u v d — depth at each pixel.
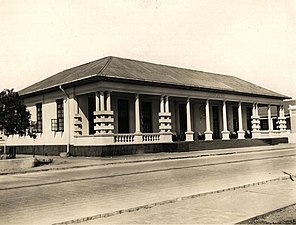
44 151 30.58
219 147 32.38
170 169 16.25
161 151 28.62
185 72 37.22
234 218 6.73
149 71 31.45
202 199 8.77
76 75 28.80
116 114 29.27
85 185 12.03
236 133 39.12
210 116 38.44
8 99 19.97
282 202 8.19
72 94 27.53
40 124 31.45
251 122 40.69
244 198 8.76
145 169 16.59
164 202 8.44
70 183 12.73
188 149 29.27
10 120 19.64
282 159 20.09
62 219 7.16
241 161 19.34
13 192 11.16
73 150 27.30
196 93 32.25
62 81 28.62
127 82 26.47
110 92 26.00
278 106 42.53
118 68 28.69
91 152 25.53
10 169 18.31
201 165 17.66
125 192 10.22
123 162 20.72
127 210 7.70
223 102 35.53
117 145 25.67
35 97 32.09
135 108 27.88
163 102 29.42
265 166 16.28
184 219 6.75
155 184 11.60
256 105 38.97
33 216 7.58
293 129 49.12
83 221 6.92
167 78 30.62
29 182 13.52
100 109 25.59
